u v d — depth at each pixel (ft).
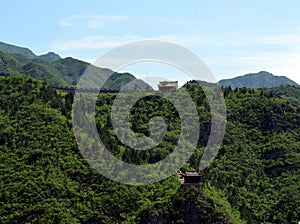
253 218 350.84
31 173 319.27
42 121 375.86
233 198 355.56
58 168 328.70
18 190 305.12
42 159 333.21
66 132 368.68
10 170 322.55
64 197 310.24
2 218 287.89
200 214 311.88
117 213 311.47
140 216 308.81
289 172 409.69
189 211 312.50
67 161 336.70
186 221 309.01
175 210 312.09
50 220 290.35
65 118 391.65
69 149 349.20
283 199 371.56
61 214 295.48
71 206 305.53
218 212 315.58
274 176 407.03
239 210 347.15
